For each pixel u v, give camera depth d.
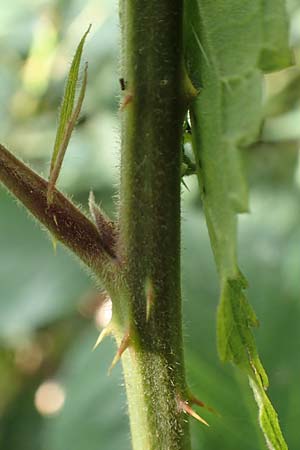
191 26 0.14
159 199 0.15
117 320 0.16
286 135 0.36
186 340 0.24
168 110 0.15
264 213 0.32
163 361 0.15
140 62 0.15
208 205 0.14
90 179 0.35
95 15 0.37
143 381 0.16
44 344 0.42
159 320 0.15
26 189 0.15
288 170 0.35
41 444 0.38
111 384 0.28
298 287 0.27
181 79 0.15
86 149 0.35
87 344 0.29
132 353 0.15
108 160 0.35
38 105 0.40
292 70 0.37
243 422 0.23
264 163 0.36
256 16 0.13
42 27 0.38
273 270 0.27
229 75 0.14
